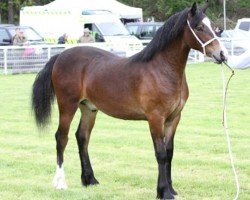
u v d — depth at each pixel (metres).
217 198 8.84
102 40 35.16
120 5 43.12
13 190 9.38
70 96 9.51
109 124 15.23
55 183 9.48
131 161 11.27
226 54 8.34
